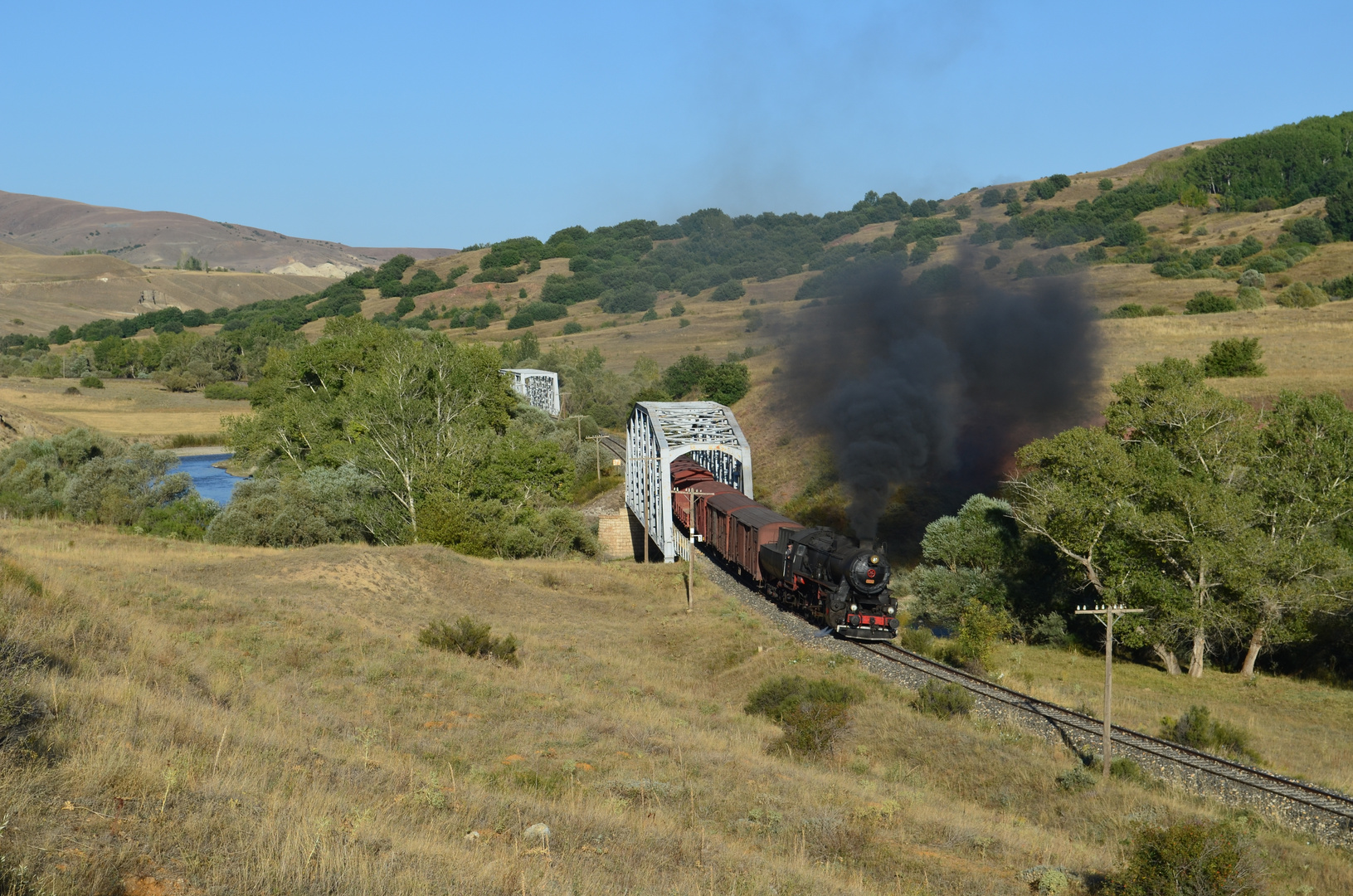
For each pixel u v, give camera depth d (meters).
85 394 150.25
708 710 27.75
